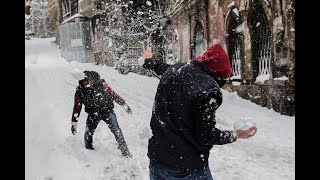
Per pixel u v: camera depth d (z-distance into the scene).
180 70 2.44
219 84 2.53
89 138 6.05
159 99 2.47
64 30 33.03
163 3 23.58
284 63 8.69
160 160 2.45
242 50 11.26
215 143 2.30
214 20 13.81
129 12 24.77
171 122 2.38
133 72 23.56
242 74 11.34
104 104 5.76
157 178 2.52
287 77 8.61
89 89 5.78
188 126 2.35
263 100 9.92
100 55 28.72
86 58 31.64
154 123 2.51
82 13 31.62
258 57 10.59
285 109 8.65
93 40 30.80
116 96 5.84
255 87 10.45
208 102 2.24
